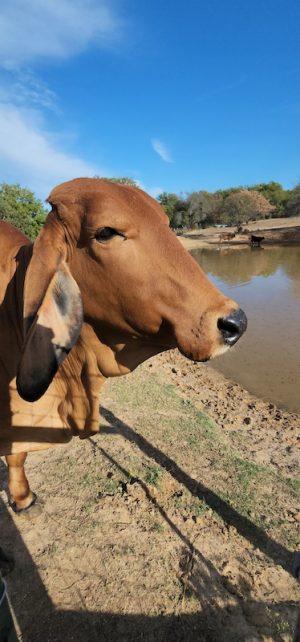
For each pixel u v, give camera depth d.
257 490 1.64
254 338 3.95
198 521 1.45
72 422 1.01
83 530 1.38
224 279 8.16
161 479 1.64
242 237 21.31
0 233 1.03
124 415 2.10
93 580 1.22
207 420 2.16
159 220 0.78
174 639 1.08
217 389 2.74
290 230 21.95
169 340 0.81
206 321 0.74
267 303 5.66
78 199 0.77
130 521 1.43
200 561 1.30
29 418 1.00
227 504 1.55
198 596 1.19
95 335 0.88
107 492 1.55
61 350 0.77
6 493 1.52
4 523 1.39
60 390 1.00
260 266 10.37
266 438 2.08
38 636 1.07
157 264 0.75
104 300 0.80
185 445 1.90
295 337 3.99
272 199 35.00
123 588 1.20
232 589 1.22
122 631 1.09
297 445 2.03
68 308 0.78
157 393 2.42
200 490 1.61
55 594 1.17
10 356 0.97
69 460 1.72
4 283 0.97
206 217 32.94
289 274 8.75
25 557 1.28
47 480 1.60
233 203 31.41
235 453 1.89
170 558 1.30
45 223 0.82
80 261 0.79
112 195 0.76
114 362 0.90
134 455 1.78
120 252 0.75
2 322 0.97
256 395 2.71
